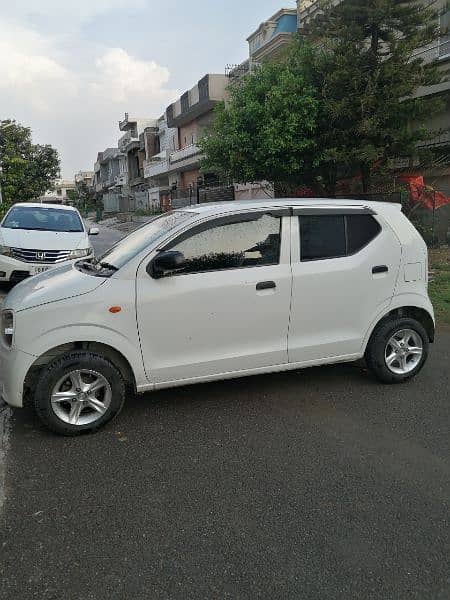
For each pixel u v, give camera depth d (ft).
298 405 14.73
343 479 10.86
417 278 16.03
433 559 8.46
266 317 14.16
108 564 8.39
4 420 13.83
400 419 13.75
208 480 10.89
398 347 16.08
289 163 44.21
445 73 43.37
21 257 29.07
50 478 11.00
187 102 115.44
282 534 9.11
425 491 10.39
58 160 119.65
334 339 15.10
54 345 12.37
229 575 8.13
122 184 218.38
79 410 12.87
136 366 13.14
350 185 50.80
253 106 44.21
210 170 54.90
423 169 49.08
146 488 10.61
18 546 8.85
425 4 47.14
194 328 13.50
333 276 14.73
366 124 38.83
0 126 108.27
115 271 13.19
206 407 14.65
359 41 40.83
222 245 13.79
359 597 7.67
